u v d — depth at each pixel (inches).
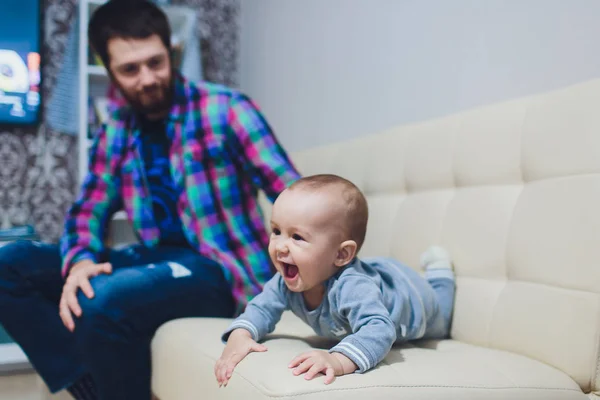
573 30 55.8
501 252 48.8
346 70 91.4
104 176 67.3
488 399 35.5
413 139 63.2
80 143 107.5
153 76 62.0
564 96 46.6
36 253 61.1
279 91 113.0
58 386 58.1
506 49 63.3
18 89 113.6
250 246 62.7
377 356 36.5
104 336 52.7
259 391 34.3
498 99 64.1
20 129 115.7
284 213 42.1
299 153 87.0
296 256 41.3
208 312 58.2
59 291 61.5
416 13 76.4
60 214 117.6
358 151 71.9
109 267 57.4
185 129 63.6
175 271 57.3
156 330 54.6
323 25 98.0
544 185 46.3
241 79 131.5
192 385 43.3
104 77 113.4
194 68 119.6
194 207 62.4
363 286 41.0
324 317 43.5
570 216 42.8
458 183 56.0
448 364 38.9
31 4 114.3
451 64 70.6
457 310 51.0
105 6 62.8
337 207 42.1
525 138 48.9
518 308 45.1
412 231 59.0
